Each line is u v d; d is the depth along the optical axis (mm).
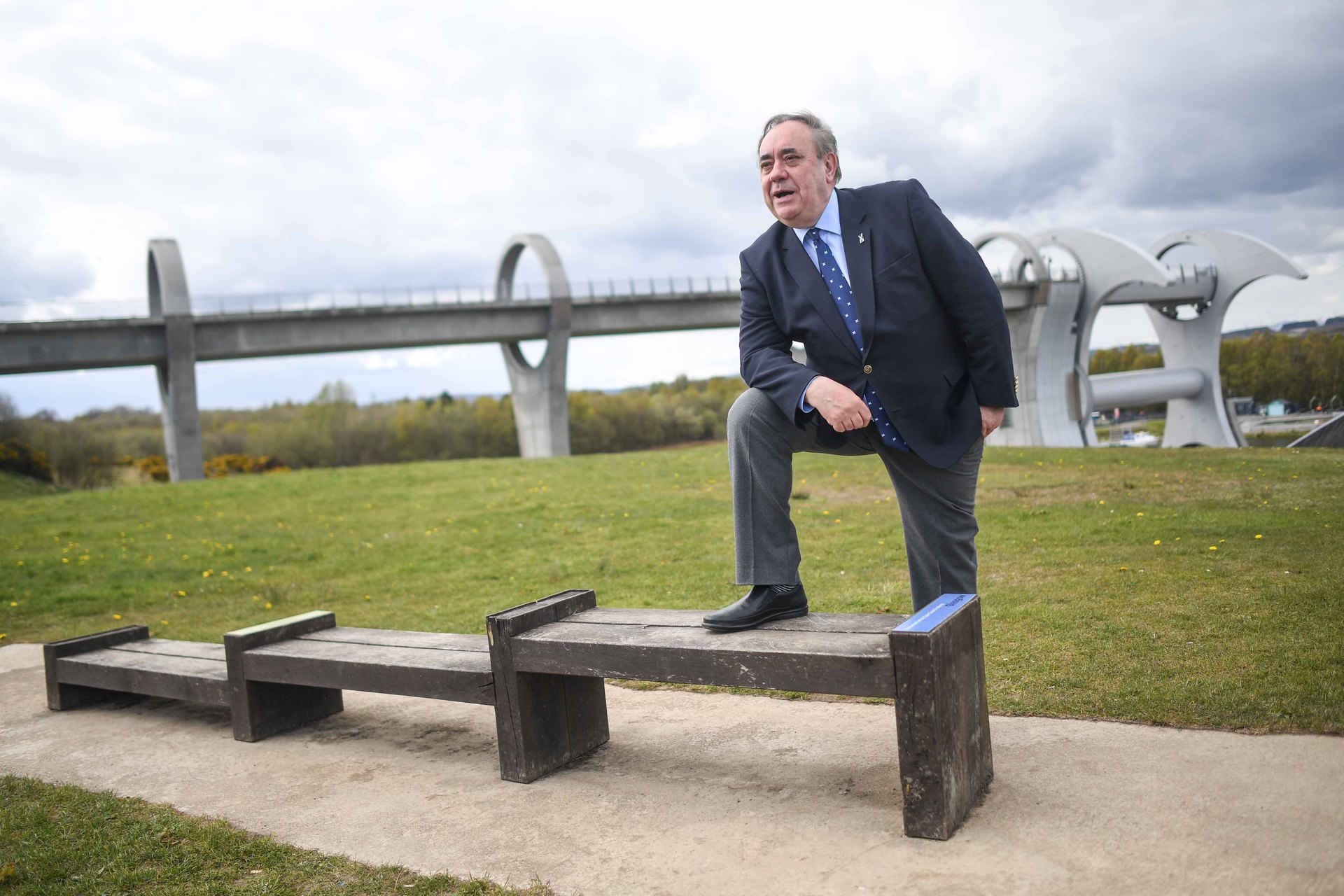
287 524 12789
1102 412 85938
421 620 6289
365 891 2268
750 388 2883
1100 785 2449
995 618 4695
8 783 3318
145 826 2789
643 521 10594
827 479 13289
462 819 2684
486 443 85812
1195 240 69000
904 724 2230
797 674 2393
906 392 2666
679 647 2584
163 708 4273
